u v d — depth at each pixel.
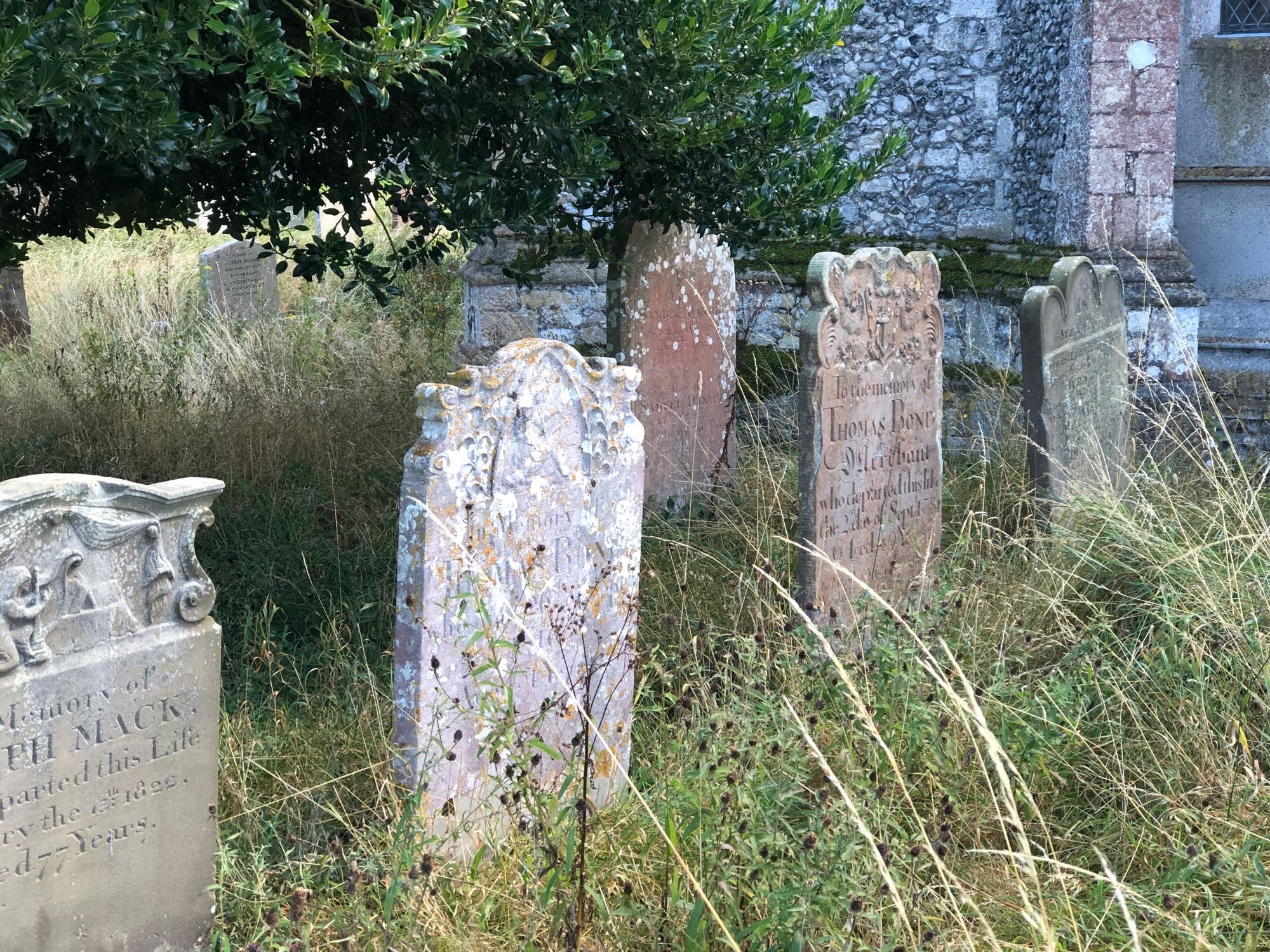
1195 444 7.19
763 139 5.89
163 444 6.89
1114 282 6.25
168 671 2.98
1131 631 4.68
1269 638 4.13
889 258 5.00
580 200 5.92
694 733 3.67
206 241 14.54
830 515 4.84
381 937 2.92
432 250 5.79
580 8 4.91
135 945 3.01
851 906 2.74
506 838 3.57
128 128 3.73
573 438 3.84
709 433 7.16
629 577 4.12
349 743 3.92
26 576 2.65
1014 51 8.48
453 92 4.80
